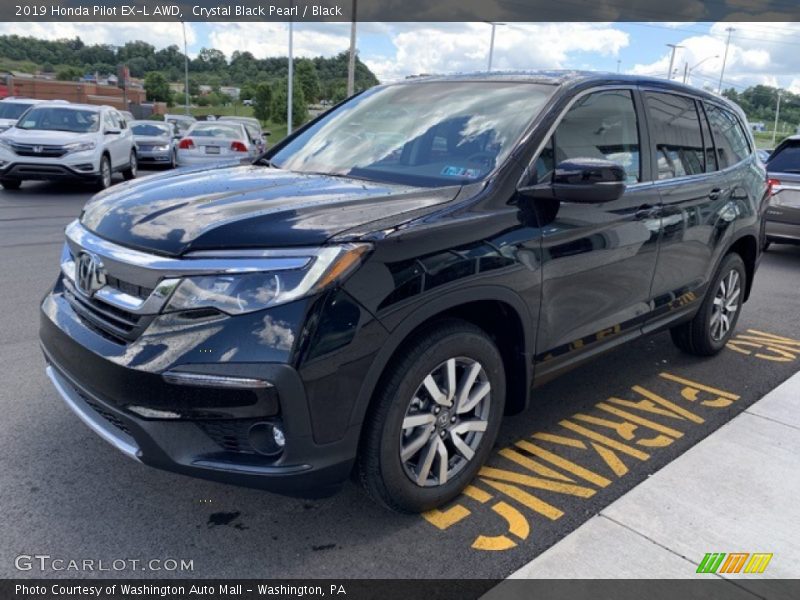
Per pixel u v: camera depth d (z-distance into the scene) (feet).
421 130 12.21
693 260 14.96
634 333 13.70
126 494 10.37
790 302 23.89
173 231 8.79
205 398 8.12
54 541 9.25
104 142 46.32
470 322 10.14
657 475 11.53
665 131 14.11
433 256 9.13
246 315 8.11
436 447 9.91
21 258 25.13
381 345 8.68
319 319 8.18
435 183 10.79
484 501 10.61
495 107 11.99
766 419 13.87
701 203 14.76
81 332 9.22
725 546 9.70
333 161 12.51
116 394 8.54
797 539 9.91
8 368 14.69
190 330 8.19
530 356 11.03
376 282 8.55
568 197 10.25
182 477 10.89
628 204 12.52
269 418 8.22
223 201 9.73
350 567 9.02
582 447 12.49
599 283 12.05
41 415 12.66
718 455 12.28
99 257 9.18
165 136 71.92
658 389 15.30
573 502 10.69
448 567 9.09
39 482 10.57
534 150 10.95
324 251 8.32
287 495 8.80
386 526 9.90
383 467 9.25
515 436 12.84
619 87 13.05
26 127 45.52
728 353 17.87
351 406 8.63
